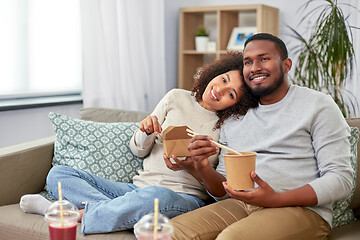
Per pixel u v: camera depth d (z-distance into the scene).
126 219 1.63
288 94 1.79
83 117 2.38
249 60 1.80
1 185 1.94
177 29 4.45
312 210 1.61
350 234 1.69
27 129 3.00
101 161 2.05
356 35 3.72
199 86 2.03
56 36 3.33
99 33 3.26
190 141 1.68
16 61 3.09
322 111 1.70
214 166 1.97
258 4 3.80
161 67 4.00
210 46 4.13
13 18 3.04
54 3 3.29
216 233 1.56
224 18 4.04
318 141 1.69
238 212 1.68
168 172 1.94
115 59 3.42
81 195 1.80
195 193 1.91
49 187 1.84
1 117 2.82
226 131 1.92
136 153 2.04
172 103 2.02
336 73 3.24
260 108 1.84
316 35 3.27
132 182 2.09
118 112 2.36
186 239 1.49
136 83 3.69
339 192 1.59
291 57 4.07
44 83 3.28
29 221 1.72
